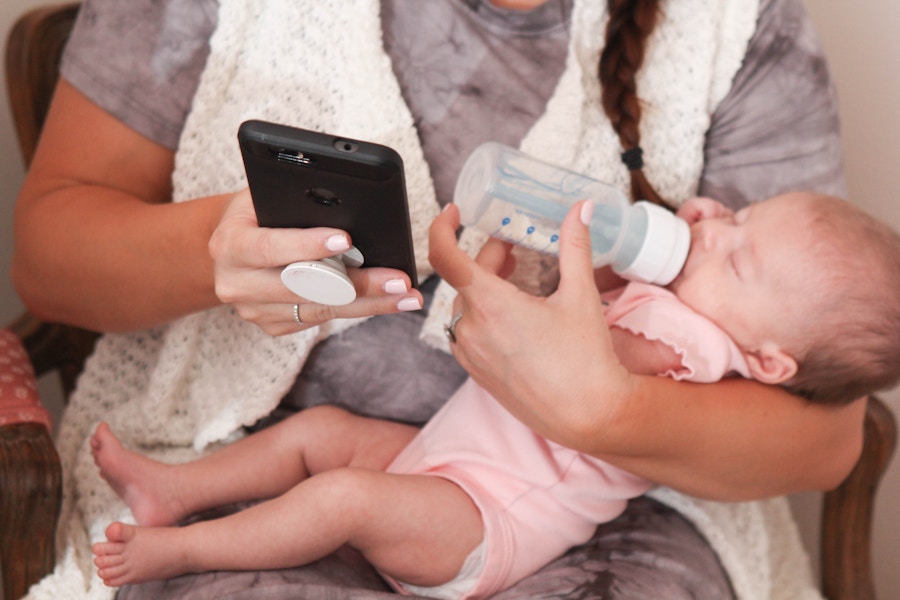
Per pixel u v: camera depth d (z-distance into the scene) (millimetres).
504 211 943
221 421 1146
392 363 1146
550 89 1142
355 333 1128
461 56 1100
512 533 1023
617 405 916
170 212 992
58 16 1279
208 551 958
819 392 1045
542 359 906
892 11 1476
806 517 1735
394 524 971
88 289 1060
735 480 1044
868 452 1213
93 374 1192
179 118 1089
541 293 1142
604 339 915
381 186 710
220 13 1052
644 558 1047
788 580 1277
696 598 1039
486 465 1057
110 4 1056
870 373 1016
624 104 1146
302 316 872
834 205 1044
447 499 1005
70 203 1058
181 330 1119
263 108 1076
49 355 1336
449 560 999
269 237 757
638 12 1132
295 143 690
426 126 1106
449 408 1123
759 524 1216
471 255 1117
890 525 1633
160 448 1196
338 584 978
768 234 1039
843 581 1257
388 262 801
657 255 1041
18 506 976
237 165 1083
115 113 1071
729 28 1182
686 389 989
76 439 1183
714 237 1071
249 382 1129
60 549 1045
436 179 1122
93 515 1104
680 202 1218
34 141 1281
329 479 963
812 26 1211
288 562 967
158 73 1065
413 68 1096
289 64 1071
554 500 1056
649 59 1187
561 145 1129
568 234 900
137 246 994
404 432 1154
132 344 1200
